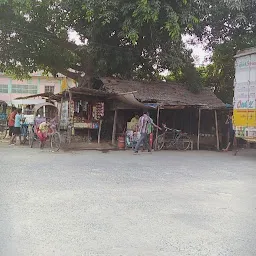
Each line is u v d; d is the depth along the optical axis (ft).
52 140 49.03
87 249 13.39
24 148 48.08
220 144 60.70
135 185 24.80
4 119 82.48
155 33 54.29
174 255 13.07
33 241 14.05
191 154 47.21
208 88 65.82
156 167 33.55
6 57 61.11
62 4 54.39
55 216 17.20
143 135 46.57
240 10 52.29
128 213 18.03
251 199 21.56
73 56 65.87
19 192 21.67
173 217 17.58
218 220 17.29
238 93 46.21
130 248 13.61
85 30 56.34
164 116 60.90
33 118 56.80
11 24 57.67
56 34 62.80
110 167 32.63
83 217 17.16
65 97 57.52
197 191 23.48
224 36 59.88
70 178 26.53
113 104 58.03
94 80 63.46
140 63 62.44
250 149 56.90
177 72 65.46
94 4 47.47
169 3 48.34
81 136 56.70
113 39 57.52
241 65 45.75
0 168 30.19
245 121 45.03
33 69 65.92
